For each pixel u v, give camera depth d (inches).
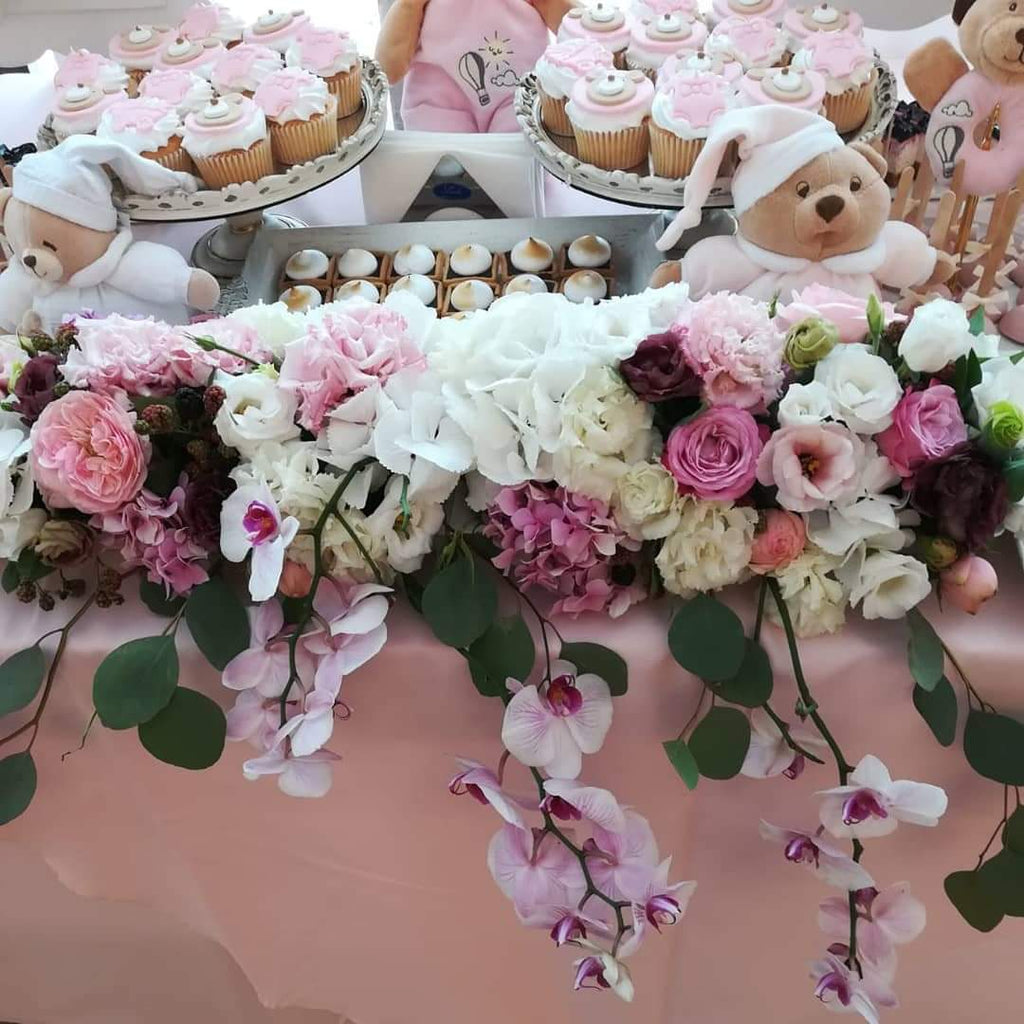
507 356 22.3
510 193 42.8
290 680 22.0
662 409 22.6
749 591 24.4
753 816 26.8
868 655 23.4
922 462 21.5
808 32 42.1
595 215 43.0
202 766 23.0
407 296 25.0
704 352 21.6
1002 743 22.6
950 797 25.9
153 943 36.3
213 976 37.7
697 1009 33.4
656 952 30.3
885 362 21.9
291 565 22.7
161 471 23.3
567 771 21.9
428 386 22.4
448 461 21.0
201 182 38.5
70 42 51.6
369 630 22.0
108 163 35.0
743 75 39.4
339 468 22.6
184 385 23.7
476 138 42.4
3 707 23.2
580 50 40.6
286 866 29.6
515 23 44.4
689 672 23.6
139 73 44.0
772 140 31.8
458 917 30.7
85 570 25.7
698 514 21.8
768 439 22.3
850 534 21.8
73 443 22.1
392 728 25.4
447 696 24.6
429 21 44.6
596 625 24.2
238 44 44.6
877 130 37.8
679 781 26.2
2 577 25.5
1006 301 35.2
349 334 22.5
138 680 22.7
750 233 33.1
